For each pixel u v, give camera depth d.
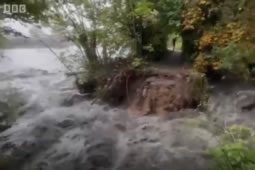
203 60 5.80
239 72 5.41
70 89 7.11
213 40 5.64
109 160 4.37
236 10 5.46
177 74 5.88
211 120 4.83
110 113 5.79
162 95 5.59
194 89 5.46
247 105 5.11
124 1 6.48
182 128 4.80
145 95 5.75
